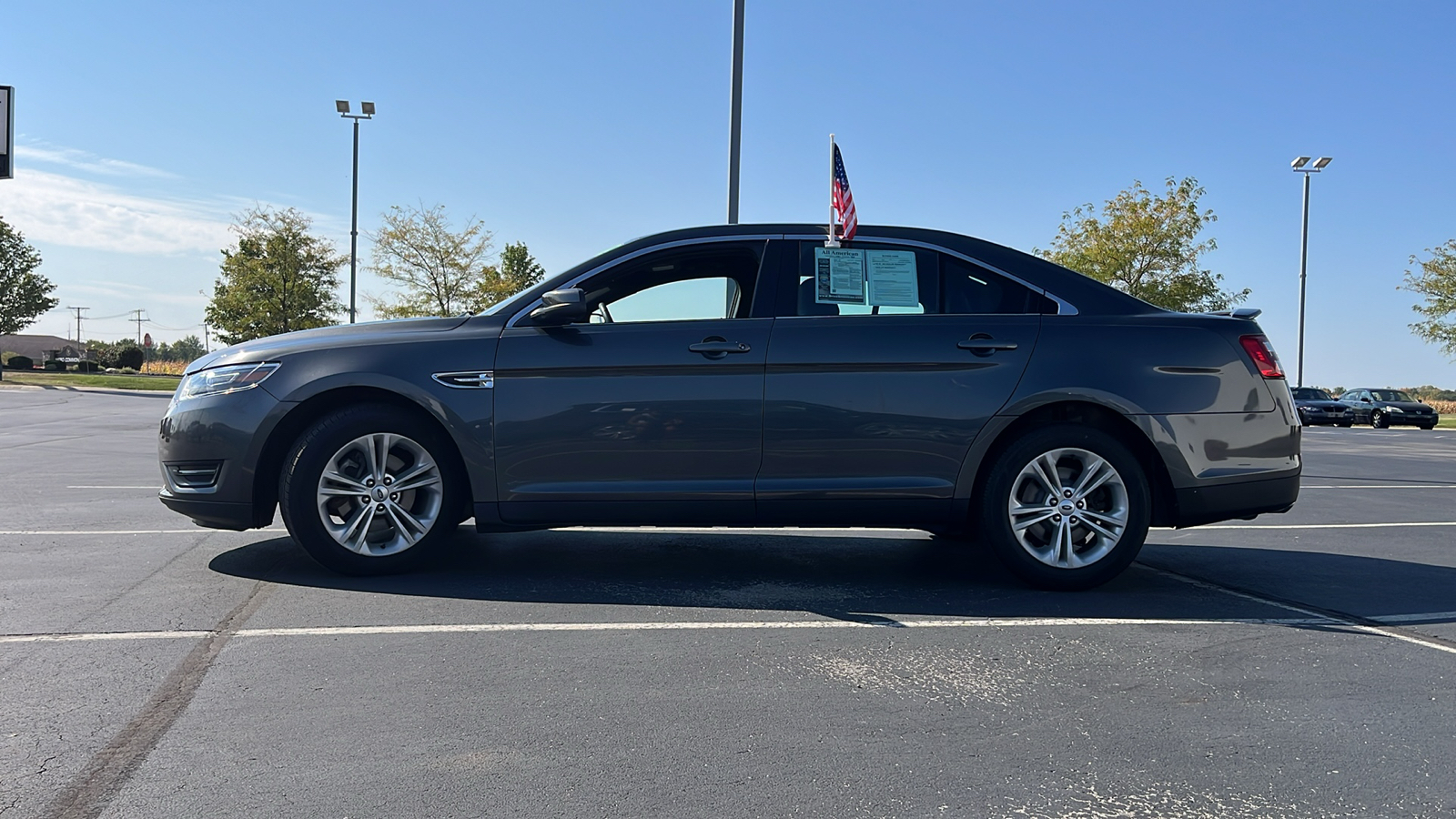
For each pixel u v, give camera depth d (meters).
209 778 2.57
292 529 4.73
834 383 4.72
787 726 2.99
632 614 4.27
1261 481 4.84
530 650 3.72
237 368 4.81
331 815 2.38
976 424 4.73
